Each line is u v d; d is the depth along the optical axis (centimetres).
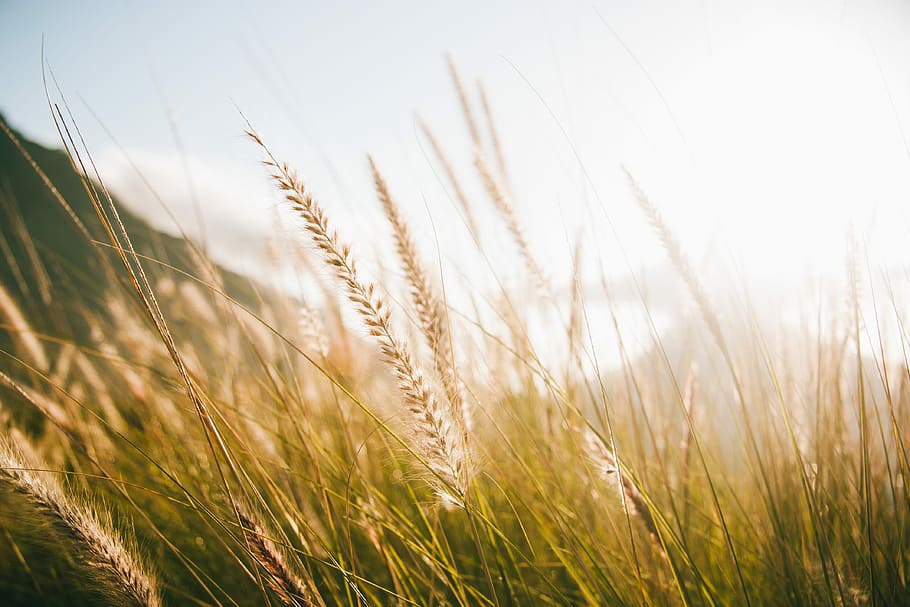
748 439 55
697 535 56
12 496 41
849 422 55
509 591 47
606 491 55
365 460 60
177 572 57
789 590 48
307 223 41
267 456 55
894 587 44
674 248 52
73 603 52
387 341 42
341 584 51
